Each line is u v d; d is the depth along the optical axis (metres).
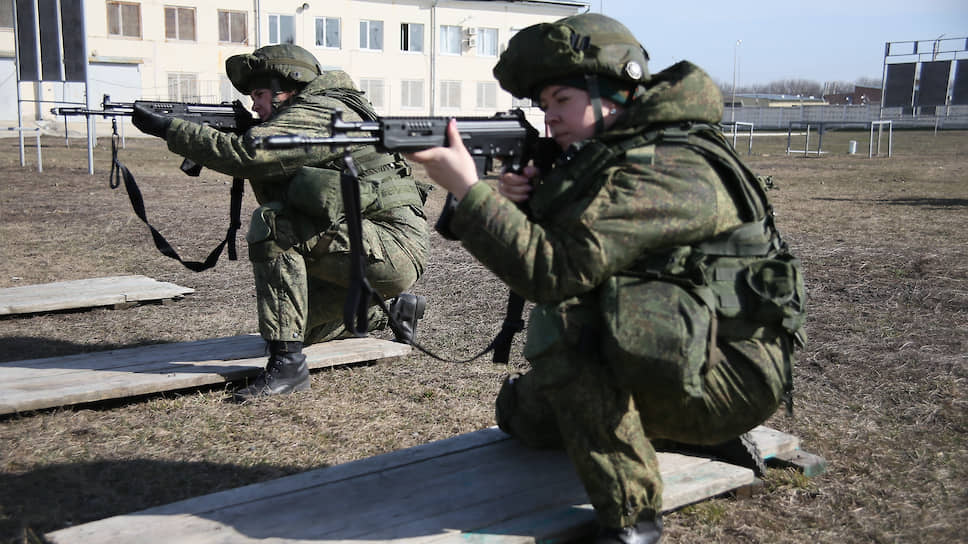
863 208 11.93
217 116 4.23
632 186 2.16
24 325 5.42
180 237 9.02
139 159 20.16
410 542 2.32
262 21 38.44
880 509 2.86
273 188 3.99
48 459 3.26
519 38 2.36
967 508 2.86
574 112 2.32
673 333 2.11
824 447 3.41
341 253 3.92
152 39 36.38
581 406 2.27
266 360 4.32
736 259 2.26
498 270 2.21
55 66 15.80
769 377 2.28
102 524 2.42
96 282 6.33
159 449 3.39
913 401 3.96
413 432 3.61
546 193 2.29
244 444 3.46
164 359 4.31
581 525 2.44
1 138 27.77
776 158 25.89
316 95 3.97
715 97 2.31
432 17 42.12
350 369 4.48
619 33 2.32
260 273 3.95
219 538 2.34
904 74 28.72
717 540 2.64
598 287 2.26
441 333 5.28
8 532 2.65
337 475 2.75
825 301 6.00
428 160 2.23
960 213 11.30
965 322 5.41
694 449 3.01
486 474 2.78
